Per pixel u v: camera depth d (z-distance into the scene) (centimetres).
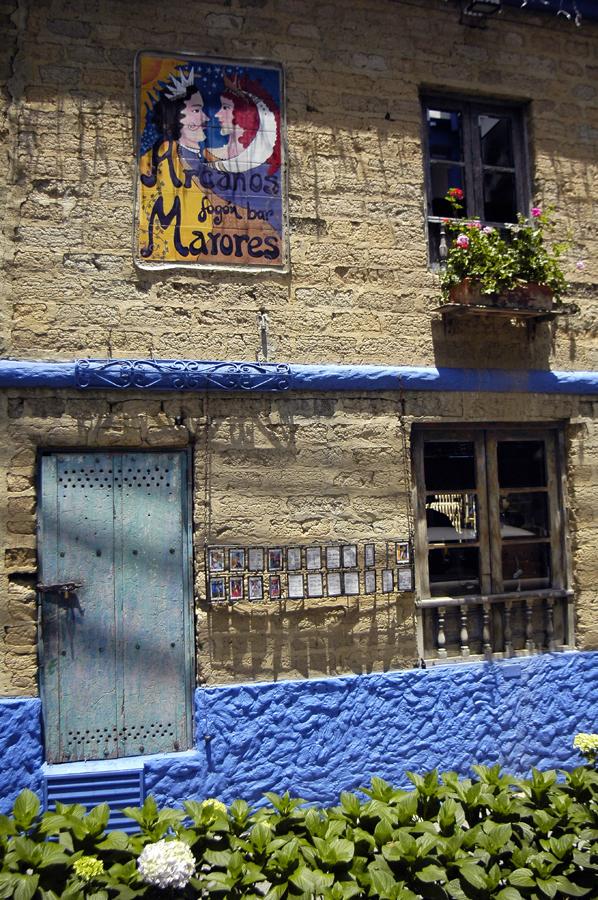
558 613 605
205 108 550
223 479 531
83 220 525
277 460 542
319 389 550
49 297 515
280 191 561
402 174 586
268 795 441
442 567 586
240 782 513
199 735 510
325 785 527
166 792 500
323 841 389
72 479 515
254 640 528
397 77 588
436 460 590
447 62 600
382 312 573
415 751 546
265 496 538
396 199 583
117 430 516
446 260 588
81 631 508
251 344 546
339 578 544
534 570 609
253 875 372
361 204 575
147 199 536
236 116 555
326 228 567
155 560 521
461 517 592
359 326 568
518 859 392
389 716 543
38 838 387
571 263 623
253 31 561
